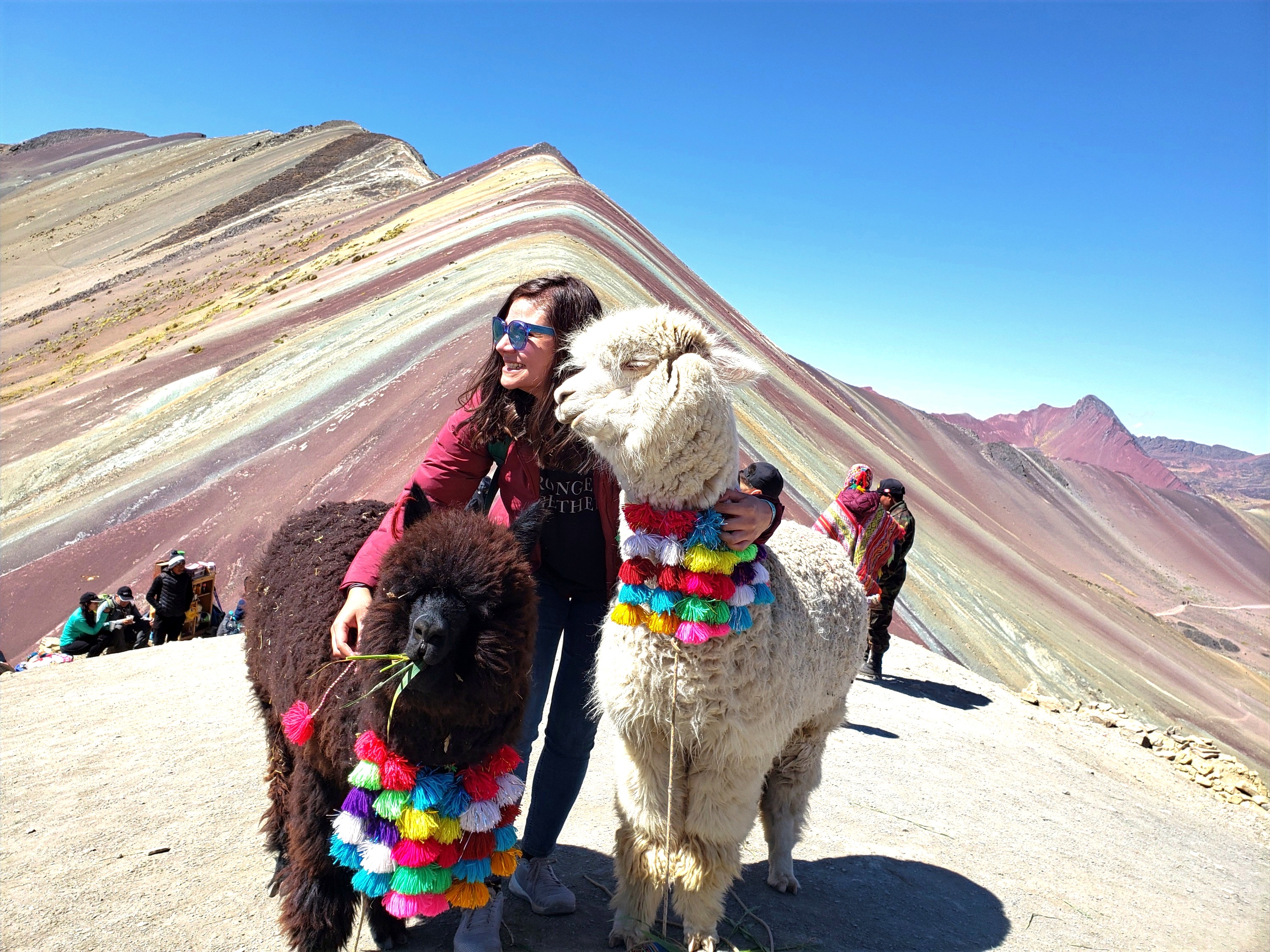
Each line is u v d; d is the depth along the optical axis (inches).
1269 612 3459.6
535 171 2657.5
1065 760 277.7
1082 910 157.6
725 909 128.9
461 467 120.0
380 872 92.8
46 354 2581.2
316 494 864.9
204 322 2180.1
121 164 5684.1
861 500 293.4
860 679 337.4
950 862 168.9
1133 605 2175.2
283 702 109.8
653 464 102.0
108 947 112.7
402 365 1122.7
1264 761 1156.5
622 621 106.2
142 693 251.6
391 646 90.8
